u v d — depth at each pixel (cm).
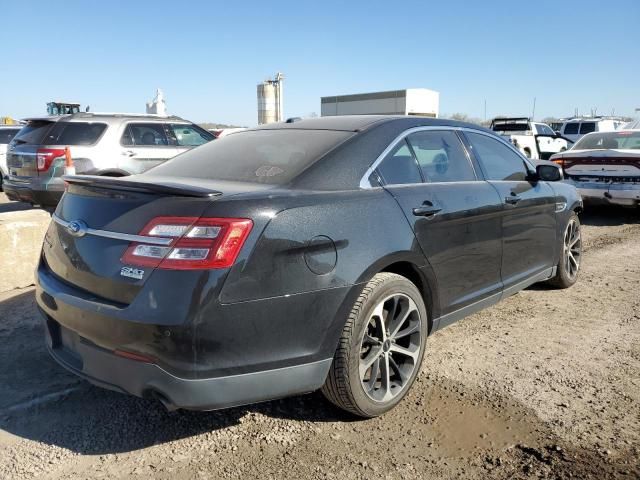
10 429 300
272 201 266
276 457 277
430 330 356
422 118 386
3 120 2842
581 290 550
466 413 317
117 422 309
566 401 329
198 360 244
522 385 350
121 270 254
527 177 473
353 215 294
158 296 242
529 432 298
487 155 432
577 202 542
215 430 302
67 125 891
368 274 292
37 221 535
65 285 285
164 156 968
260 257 254
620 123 2367
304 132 356
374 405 305
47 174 869
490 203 392
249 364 256
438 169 374
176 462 273
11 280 521
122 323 248
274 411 321
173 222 248
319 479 260
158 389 247
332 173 307
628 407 322
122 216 264
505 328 449
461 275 369
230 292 246
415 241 323
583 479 257
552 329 446
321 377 281
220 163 343
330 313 277
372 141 335
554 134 2088
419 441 291
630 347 409
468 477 261
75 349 285
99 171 898
